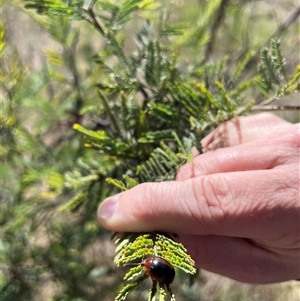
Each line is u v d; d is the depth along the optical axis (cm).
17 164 30
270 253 23
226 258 24
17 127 28
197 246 24
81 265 33
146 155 23
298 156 21
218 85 20
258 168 21
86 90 29
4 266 32
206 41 28
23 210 29
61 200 30
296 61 38
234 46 34
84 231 32
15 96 27
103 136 22
